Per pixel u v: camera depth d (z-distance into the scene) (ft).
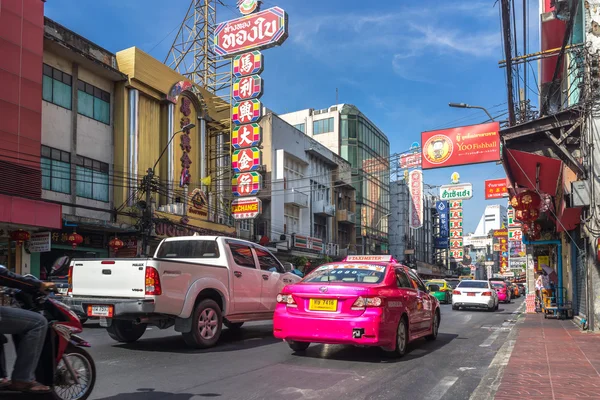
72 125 71.87
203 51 115.96
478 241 384.06
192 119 93.45
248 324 44.11
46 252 67.92
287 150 129.08
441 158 48.93
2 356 14.60
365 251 174.40
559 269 62.85
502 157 44.52
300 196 130.21
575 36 44.42
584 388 18.24
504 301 107.14
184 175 88.84
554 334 37.09
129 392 18.10
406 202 211.61
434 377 21.67
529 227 64.03
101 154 76.89
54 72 70.13
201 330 28.43
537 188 43.98
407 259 205.87
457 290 73.05
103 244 75.36
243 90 96.99
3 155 57.47
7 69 59.00
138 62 80.53
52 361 14.99
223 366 23.32
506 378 20.08
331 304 24.53
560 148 39.37
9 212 55.67
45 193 67.05
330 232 151.84
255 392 18.37
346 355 26.81
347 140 178.19
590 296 38.34
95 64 74.49
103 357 25.48
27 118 60.80
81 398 16.25
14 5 60.59
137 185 79.20
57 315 15.57
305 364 24.08
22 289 14.97
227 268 30.86
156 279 25.52
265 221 118.73
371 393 18.56
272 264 35.96
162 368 22.66
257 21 96.73
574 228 43.50
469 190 98.94
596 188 36.40
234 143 97.19
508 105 42.04
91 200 74.13
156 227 77.82
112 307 25.68
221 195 99.86
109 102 79.30
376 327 23.67
